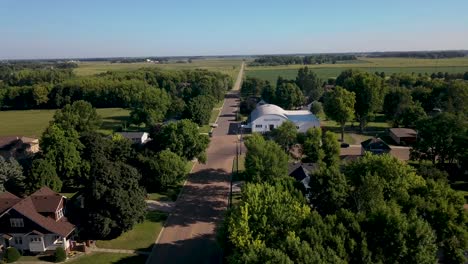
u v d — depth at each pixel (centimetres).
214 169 9075
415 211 4353
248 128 13300
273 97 17375
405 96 13012
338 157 8306
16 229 5488
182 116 13875
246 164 6812
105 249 5562
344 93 11388
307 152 8225
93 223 5584
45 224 5469
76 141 7944
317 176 5344
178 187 7938
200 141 8750
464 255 4744
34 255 5441
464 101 12625
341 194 5075
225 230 4675
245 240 4181
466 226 4659
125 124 13888
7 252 5238
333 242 3775
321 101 18775
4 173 7269
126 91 19425
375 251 3841
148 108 13412
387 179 5291
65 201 6000
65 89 19925
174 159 7581
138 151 8262
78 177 7694
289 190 5266
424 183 5166
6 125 15288
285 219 4306
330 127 13438
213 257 5281
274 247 3956
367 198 4816
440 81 16825
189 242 5719
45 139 7869
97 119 11806
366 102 12162
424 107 14838
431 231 3975
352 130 12938
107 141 8238
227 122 14812
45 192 6297
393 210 4162
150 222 6384
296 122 12462
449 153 7931
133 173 6203
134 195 5916
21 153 10331
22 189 7256
